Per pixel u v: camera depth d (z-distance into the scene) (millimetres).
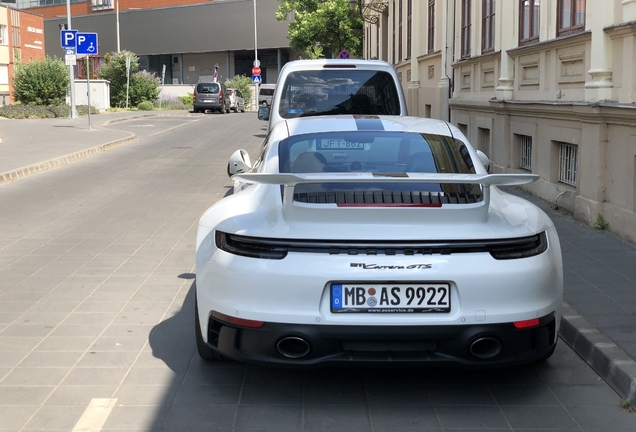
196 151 18797
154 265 7055
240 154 5664
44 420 3738
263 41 70500
